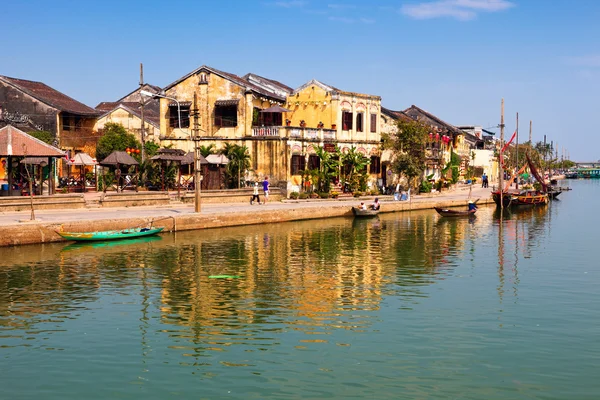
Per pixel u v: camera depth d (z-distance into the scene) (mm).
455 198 62000
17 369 14938
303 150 52281
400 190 61531
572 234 39281
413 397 13453
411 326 18250
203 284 23328
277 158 50562
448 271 26422
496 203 60750
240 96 51812
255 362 15352
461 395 13547
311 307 20281
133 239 33031
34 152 39469
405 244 33938
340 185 55719
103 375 14570
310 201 49875
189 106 53125
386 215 50031
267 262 27766
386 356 15750
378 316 19266
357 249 31875
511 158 115688
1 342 16797
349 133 57938
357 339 17047
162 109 54062
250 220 40062
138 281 23656
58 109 56469
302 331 17734
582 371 14867
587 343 16812
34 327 18062
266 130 50906
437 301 21188
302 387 13906
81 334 17453
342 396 13461
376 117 61656
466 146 95562
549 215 53406
